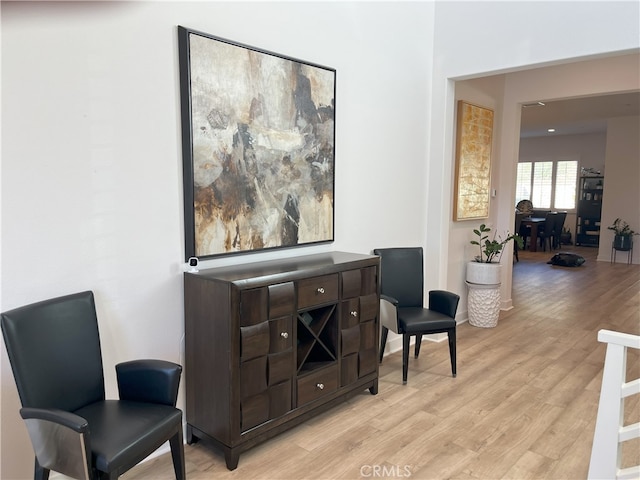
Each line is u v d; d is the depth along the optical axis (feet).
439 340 14.47
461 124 15.24
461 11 13.16
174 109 8.09
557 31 11.35
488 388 10.96
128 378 6.98
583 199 37.70
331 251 11.30
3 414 6.52
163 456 8.11
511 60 12.24
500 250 16.49
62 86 6.79
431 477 7.50
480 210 16.83
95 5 7.05
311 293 8.81
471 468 7.75
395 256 12.49
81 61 6.95
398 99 12.91
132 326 7.84
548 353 13.39
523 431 8.96
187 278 8.21
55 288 6.92
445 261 14.56
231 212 8.94
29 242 6.63
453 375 11.68
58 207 6.86
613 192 29.94
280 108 9.63
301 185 10.27
